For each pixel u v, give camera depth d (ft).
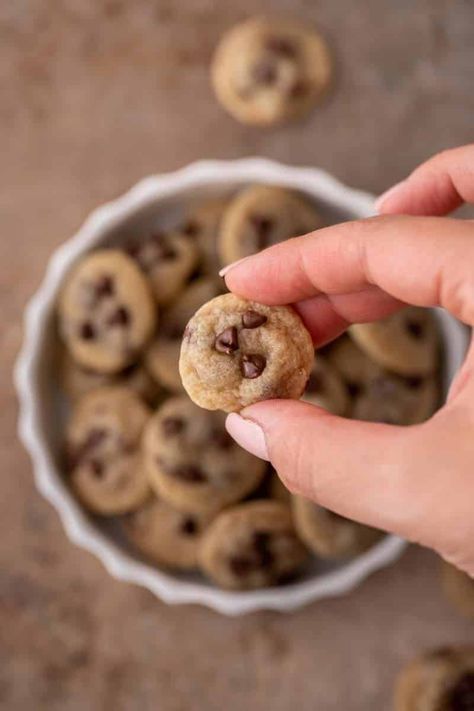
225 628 1.56
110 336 1.44
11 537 1.55
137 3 1.57
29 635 1.56
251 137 1.57
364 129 1.57
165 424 1.44
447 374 1.45
